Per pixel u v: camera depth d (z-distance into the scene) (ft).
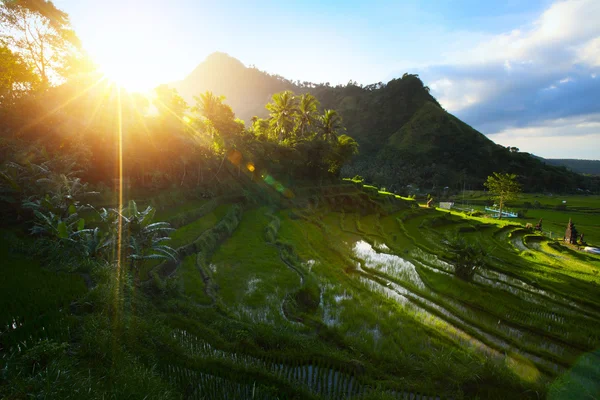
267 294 55.57
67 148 74.90
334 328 46.44
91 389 22.35
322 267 74.08
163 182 105.50
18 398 20.07
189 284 54.24
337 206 185.88
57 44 92.89
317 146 203.92
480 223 181.57
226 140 141.18
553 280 78.64
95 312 34.37
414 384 35.53
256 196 144.87
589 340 50.44
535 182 454.40
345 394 33.12
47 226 49.90
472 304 61.67
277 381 32.35
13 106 71.20
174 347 33.83
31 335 27.55
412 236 126.00
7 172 57.57
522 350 46.93
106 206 75.25
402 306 57.88
